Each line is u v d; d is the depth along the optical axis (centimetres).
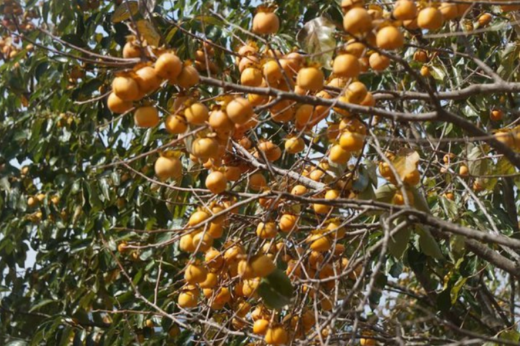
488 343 328
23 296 639
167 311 476
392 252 307
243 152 314
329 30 288
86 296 535
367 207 274
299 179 319
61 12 560
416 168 289
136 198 545
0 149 664
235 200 332
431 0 263
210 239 280
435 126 477
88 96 554
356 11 241
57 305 600
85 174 568
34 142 600
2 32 629
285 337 279
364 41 243
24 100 686
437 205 421
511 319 522
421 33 336
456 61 472
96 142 605
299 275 317
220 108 259
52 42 588
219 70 466
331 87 287
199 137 263
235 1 540
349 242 374
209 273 288
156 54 255
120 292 548
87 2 557
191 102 255
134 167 536
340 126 280
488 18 426
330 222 298
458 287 406
